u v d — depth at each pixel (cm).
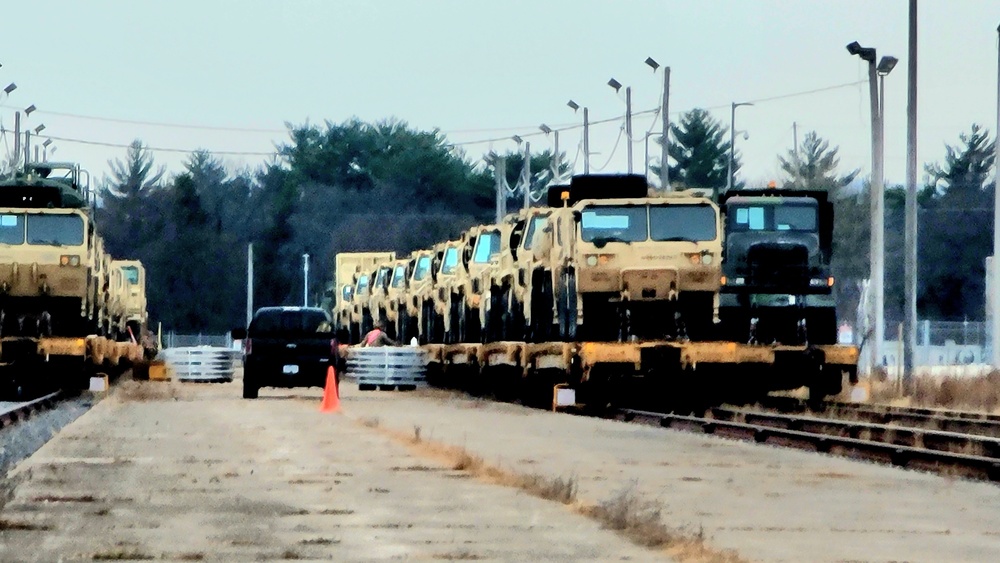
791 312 10344
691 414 10456
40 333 11406
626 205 10031
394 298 17275
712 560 3781
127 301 17688
